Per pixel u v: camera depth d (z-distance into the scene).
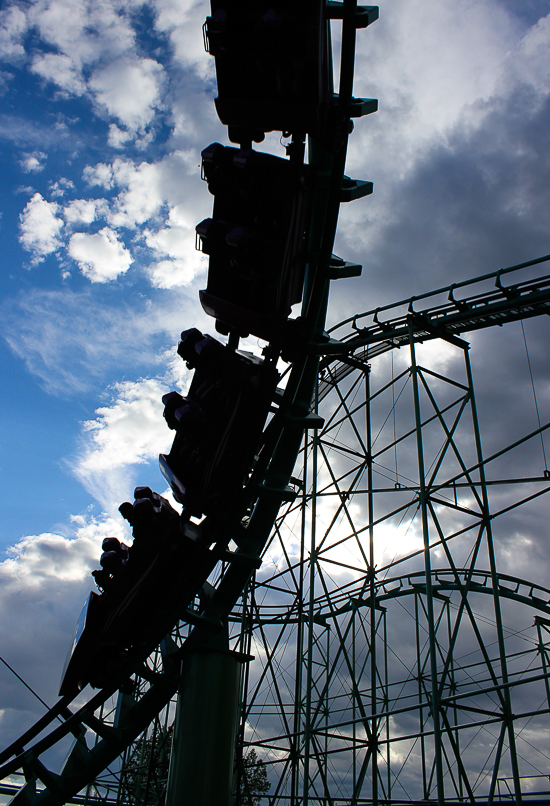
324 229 12.45
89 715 16.47
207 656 15.78
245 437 13.81
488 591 30.03
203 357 13.80
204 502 14.34
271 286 11.71
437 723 16.20
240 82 10.40
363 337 25.56
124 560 16.22
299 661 23.88
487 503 19.73
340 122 11.23
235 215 11.95
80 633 15.73
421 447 20.20
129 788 32.41
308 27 9.38
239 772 21.88
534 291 19.86
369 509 23.12
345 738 20.33
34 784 16.62
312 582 22.36
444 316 22.58
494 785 16.06
